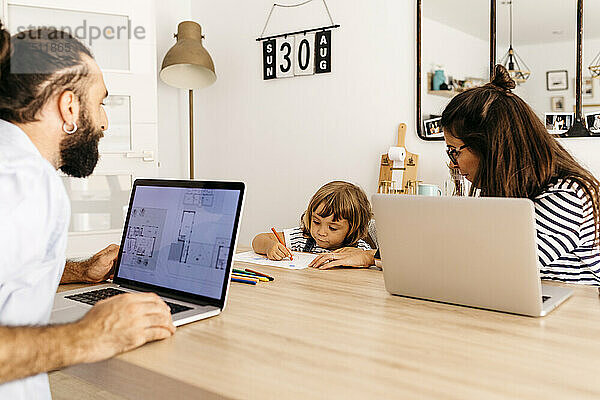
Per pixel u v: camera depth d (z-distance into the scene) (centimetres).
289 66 335
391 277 126
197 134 391
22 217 80
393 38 294
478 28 268
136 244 135
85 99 95
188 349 91
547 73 253
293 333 99
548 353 88
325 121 323
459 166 162
